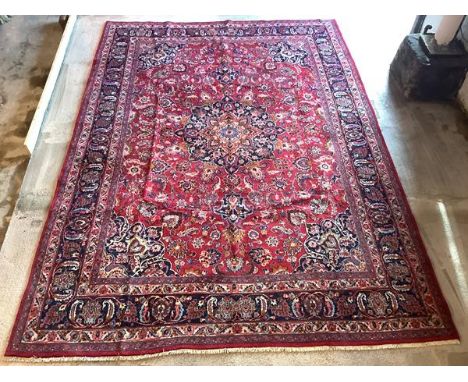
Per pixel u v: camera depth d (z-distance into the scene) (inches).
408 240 69.5
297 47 101.8
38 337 58.1
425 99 93.4
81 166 78.2
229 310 61.1
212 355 57.5
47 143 82.5
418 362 57.4
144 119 86.5
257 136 84.0
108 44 101.7
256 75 95.6
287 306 61.7
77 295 62.1
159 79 94.3
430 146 84.5
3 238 69.6
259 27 106.9
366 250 68.1
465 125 88.8
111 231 69.4
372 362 57.3
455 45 88.5
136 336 58.6
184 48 101.3
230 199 74.1
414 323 60.4
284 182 76.8
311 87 93.2
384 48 104.1
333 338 58.9
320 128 85.7
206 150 81.5
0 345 57.4
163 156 80.3
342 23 109.7
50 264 65.2
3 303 61.4
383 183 77.2
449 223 72.6
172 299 62.1
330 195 75.1
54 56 102.2
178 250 67.3
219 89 92.6
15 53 102.4
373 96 93.7
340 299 62.6
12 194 75.5
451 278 65.7
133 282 63.6
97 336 58.4
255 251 67.4
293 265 66.1
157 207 72.6
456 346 58.8
